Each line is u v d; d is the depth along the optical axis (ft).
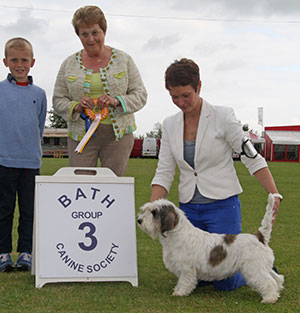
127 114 18.01
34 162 18.22
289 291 15.34
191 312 13.12
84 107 17.46
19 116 17.83
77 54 18.48
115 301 13.93
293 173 85.30
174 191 49.14
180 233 14.51
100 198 16.43
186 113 16.15
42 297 14.19
